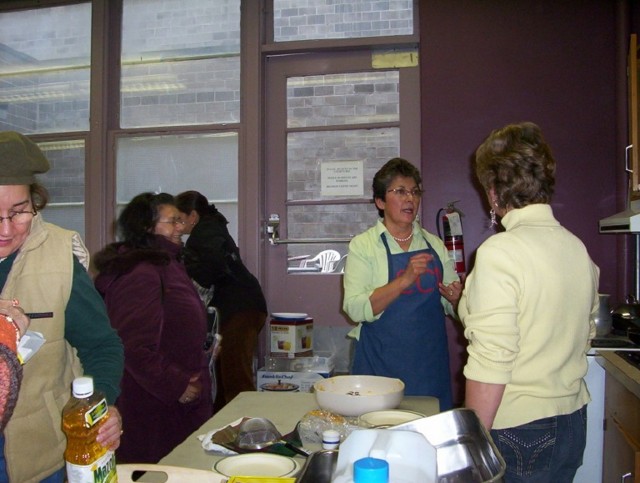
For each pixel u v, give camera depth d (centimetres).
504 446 118
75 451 93
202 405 195
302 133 321
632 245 274
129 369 176
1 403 86
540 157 124
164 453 185
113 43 332
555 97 286
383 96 314
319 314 318
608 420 220
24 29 343
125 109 334
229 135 323
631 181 246
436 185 295
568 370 120
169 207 200
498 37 291
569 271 119
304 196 321
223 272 278
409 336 208
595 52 283
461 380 291
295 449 121
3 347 89
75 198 336
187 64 329
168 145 329
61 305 127
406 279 197
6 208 109
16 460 121
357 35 315
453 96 295
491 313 113
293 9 321
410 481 73
